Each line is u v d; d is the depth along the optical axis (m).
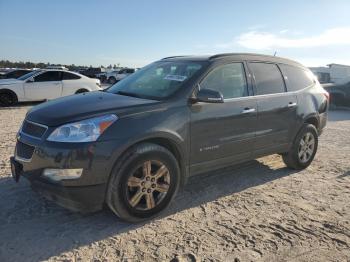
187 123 4.35
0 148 7.01
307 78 6.42
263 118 5.30
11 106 14.83
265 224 4.20
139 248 3.61
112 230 3.94
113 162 3.77
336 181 5.77
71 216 4.22
